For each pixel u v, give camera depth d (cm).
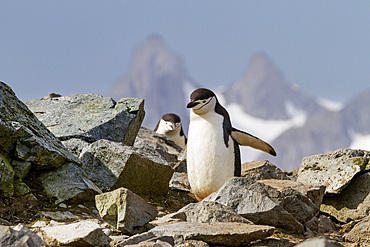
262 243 984
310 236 1159
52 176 1234
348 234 1196
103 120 1645
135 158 1362
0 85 1282
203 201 1066
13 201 1131
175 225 977
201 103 1474
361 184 1531
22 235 765
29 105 1791
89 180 1277
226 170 1480
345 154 1588
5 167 1127
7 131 1191
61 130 1591
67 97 1839
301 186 1365
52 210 1154
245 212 1111
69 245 859
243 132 1539
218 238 940
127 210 964
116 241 902
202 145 1474
